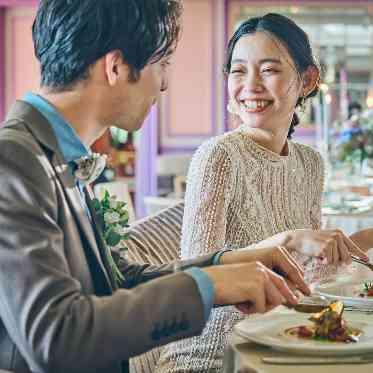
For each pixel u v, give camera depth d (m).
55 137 1.38
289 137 2.48
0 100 9.56
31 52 9.49
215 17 9.61
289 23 2.26
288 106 2.26
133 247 2.50
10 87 9.58
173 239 2.67
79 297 1.22
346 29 9.52
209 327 2.02
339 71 9.49
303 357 1.36
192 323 1.25
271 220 2.22
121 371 1.50
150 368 2.21
